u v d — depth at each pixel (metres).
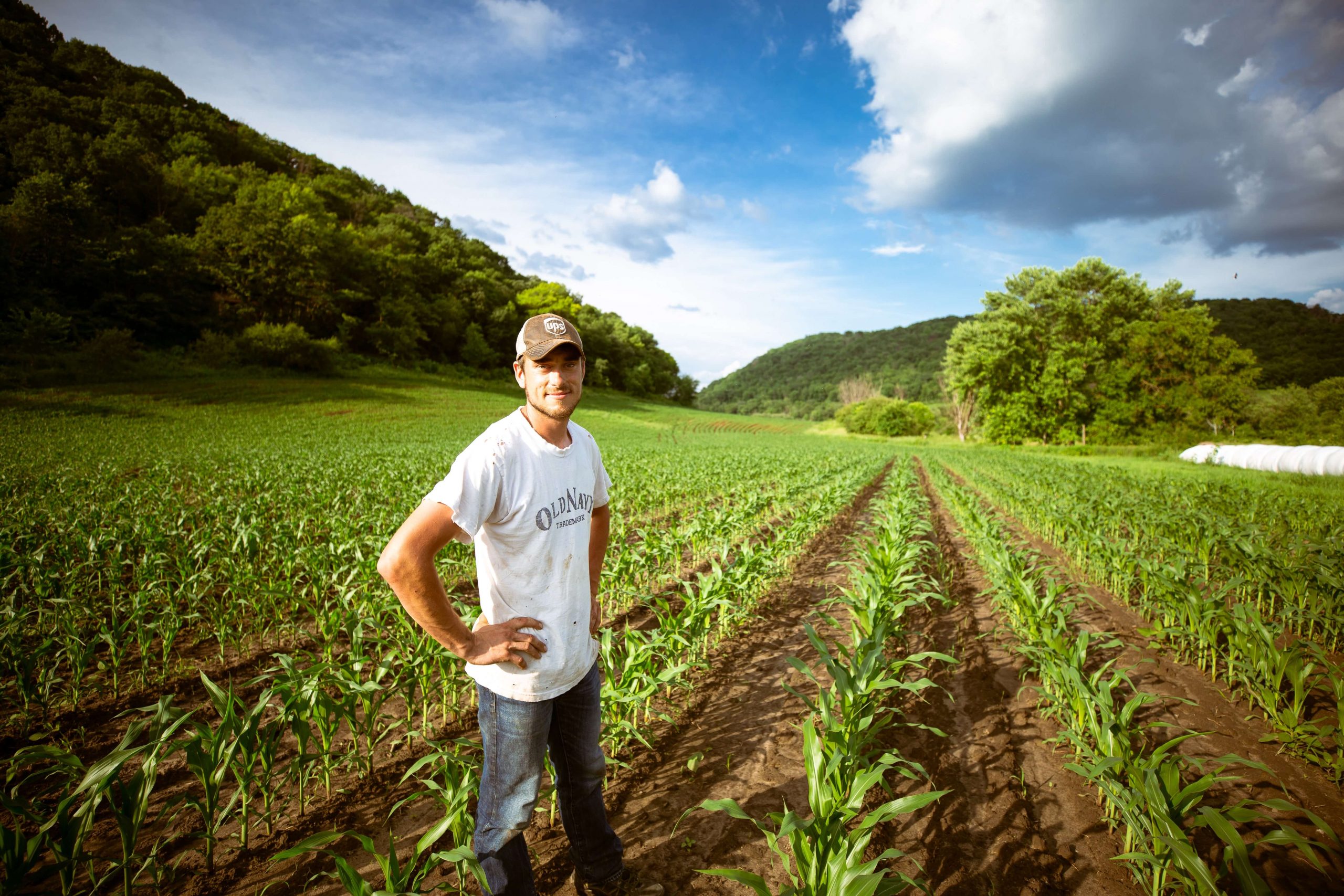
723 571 5.84
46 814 2.95
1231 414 39.97
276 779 3.34
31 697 3.68
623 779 3.41
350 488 11.57
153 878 2.52
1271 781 3.33
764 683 4.75
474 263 92.00
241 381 42.97
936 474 19.31
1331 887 2.51
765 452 30.88
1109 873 2.64
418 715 4.09
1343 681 3.39
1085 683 3.34
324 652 4.16
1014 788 3.29
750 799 3.22
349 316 60.62
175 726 2.33
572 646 2.05
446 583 6.89
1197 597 4.90
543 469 1.96
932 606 6.76
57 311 39.47
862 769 2.99
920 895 2.51
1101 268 50.03
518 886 2.00
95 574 6.33
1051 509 10.01
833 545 10.18
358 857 2.75
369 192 115.44
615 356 97.19
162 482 12.13
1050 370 46.28
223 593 5.53
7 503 9.27
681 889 2.55
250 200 57.22
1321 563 5.34
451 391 53.59
